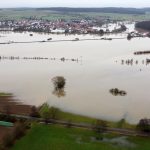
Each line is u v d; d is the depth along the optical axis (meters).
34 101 153.62
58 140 107.75
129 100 155.88
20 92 169.00
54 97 160.00
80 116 132.12
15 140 106.75
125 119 130.00
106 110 141.12
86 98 158.75
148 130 114.81
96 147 103.31
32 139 108.31
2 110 136.12
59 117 130.00
